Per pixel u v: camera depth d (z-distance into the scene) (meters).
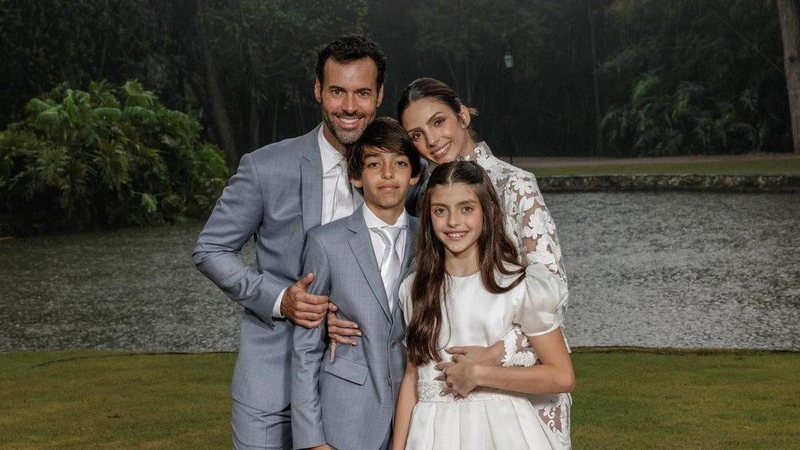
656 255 11.62
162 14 27.89
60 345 7.82
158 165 19.61
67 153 18.61
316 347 2.90
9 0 23.39
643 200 19.22
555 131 39.34
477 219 2.73
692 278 9.92
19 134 18.75
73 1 23.98
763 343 7.04
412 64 39.75
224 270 3.05
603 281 9.93
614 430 4.60
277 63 29.19
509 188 2.92
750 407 4.99
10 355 6.97
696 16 32.53
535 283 2.72
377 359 2.87
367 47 2.97
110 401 5.41
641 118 33.44
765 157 28.42
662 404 5.08
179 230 17.95
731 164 25.45
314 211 3.04
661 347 6.86
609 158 34.06
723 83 32.47
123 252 14.34
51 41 23.84
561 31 39.06
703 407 5.00
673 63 33.38
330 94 2.96
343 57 2.95
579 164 29.67
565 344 2.78
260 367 3.06
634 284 9.70
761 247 11.94
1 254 14.52
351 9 29.81
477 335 2.75
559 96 39.34
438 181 2.74
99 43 25.44
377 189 2.88
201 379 5.99
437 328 2.77
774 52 31.61
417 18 38.12
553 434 2.88
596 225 15.03
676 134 32.84
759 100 31.94
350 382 2.88
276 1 28.91
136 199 19.08
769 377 5.69
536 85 39.31
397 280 2.94
